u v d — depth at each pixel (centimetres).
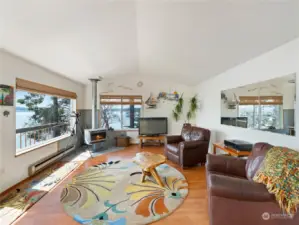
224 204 156
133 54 378
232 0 177
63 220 196
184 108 622
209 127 498
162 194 254
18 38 229
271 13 187
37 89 341
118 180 302
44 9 183
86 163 398
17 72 289
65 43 269
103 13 210
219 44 280
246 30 227
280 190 142
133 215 204
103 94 600
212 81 479
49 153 382
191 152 368
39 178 311
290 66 230
